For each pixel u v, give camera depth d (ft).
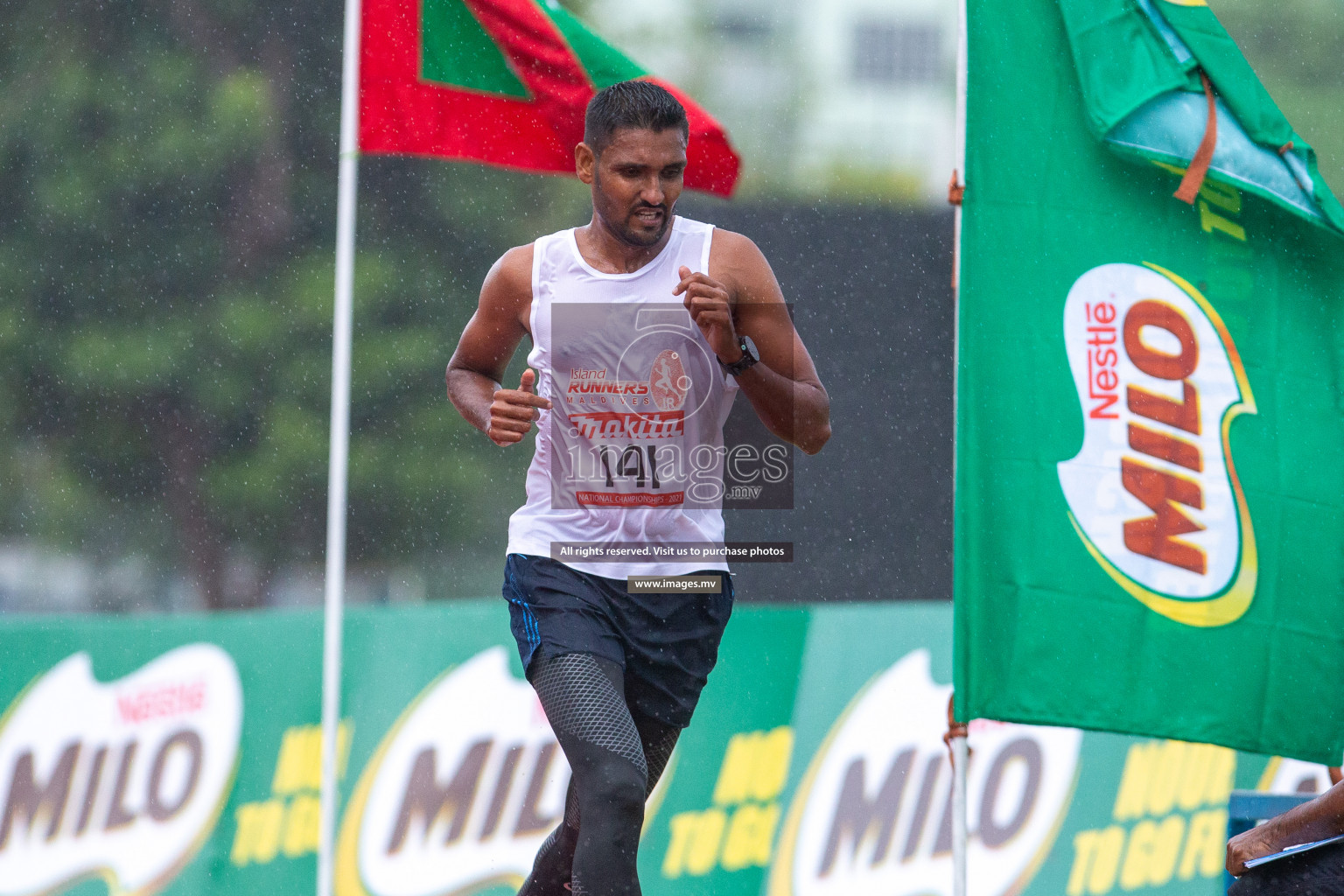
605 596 39.65
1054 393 40.75
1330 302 41.42
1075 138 41.24
